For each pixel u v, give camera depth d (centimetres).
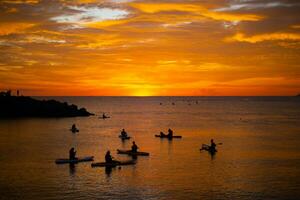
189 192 3741
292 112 18488
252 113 17712
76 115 14762
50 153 5844
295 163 5088
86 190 3816
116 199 3538
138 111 19938
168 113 17912
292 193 3709
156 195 3653
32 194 3681
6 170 4634
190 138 7900
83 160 5184
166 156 5634
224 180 4181
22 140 7362
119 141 7375
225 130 9588
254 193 3706
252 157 5534
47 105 14575
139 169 4709
